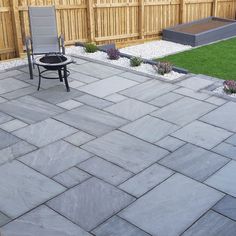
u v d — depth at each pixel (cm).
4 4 783
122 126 512
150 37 1057
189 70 784
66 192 375
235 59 870
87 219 337
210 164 422
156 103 586
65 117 539
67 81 642
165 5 1055
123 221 335
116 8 955
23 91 635
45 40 723
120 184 387
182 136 484
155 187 381
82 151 450
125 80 685
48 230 324
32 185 387
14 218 339
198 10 1152
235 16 1287
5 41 807
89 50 854
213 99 600
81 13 905
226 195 369
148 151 449
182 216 340
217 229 324
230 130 500
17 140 477
